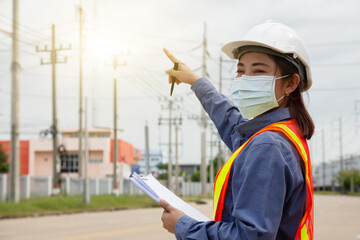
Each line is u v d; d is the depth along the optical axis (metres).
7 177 25.03
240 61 2.01
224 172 1.81
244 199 1.64
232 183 1.74
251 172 1.66
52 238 11.34
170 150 53.38
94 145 66.88
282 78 1.94
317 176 119.94
